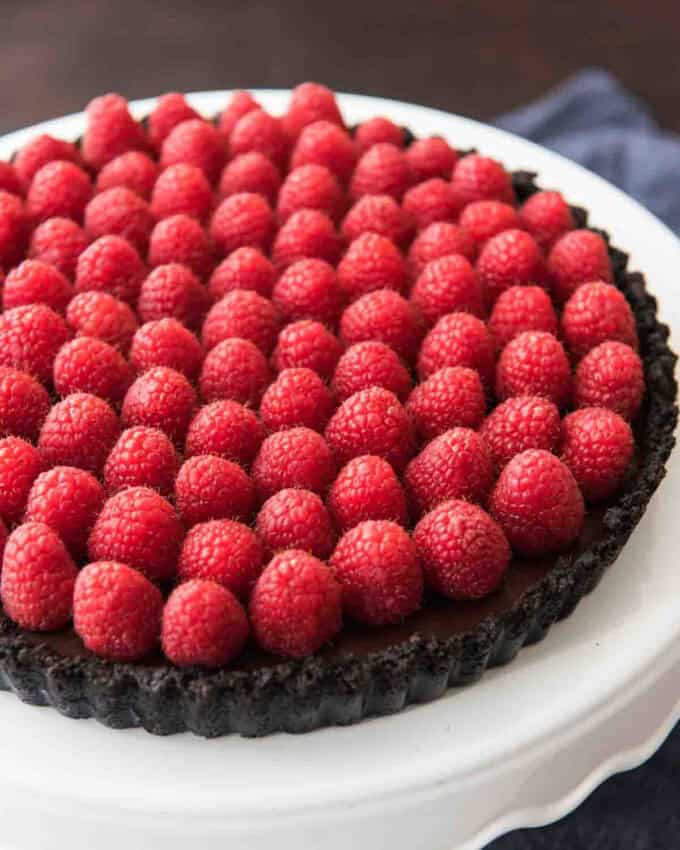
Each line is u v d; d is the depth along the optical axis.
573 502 0.42
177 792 0.40
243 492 0.41
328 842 0.40
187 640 0.39
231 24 0.86
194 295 0.46
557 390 0.44
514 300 0.46
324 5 0.87
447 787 0.40
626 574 0.44
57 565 0.40
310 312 0.46
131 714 0.40
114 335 0.45
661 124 0.79
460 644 0.40
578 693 0.41
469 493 0.42
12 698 0.42
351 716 0.41
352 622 0.41
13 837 0.41
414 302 0.46
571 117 0.75
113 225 0.48
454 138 0.58
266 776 0.40
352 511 0.41
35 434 0.43
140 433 0.41
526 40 0.85
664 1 0.87
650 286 0.52
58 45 0.84
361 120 0.59
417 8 0.87
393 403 0.42
